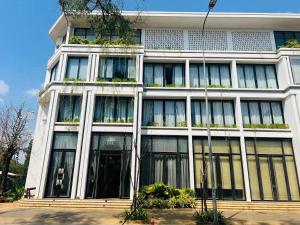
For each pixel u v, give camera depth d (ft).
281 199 54.70
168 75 64.39
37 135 64.39
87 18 33.47
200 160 57.21
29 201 48.06
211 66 64.90
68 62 61.11
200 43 67.97
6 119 74.69
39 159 62.75
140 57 61.36
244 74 63.98
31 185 61.26
